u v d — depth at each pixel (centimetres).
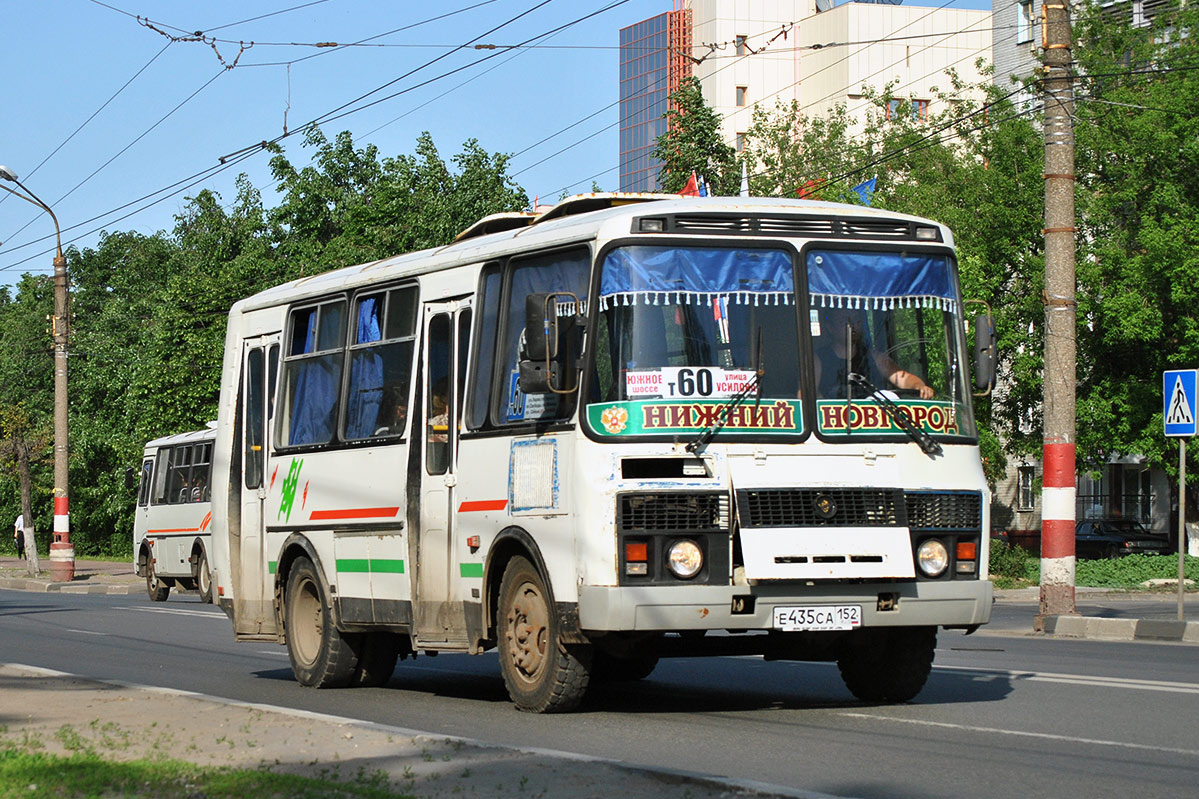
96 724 1008
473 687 1369
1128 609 2470
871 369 1045
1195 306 3416
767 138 5247
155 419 4678
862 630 1082
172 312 4719
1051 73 2019
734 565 991
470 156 4972
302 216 5247
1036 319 3609
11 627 2359
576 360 1020
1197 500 3872
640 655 1047
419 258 1262
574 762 795
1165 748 891
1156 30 3731
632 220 1023
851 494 1007
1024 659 1541
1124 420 3559
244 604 1513
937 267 1087
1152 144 3431
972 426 1072
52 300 7444
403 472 1236
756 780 789
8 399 6725
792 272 1041
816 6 9481
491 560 1111
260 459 1491
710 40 9469
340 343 1362
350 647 1351
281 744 896
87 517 6128
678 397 1000
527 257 1106
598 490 988
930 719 1033
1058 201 2000
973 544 1051
